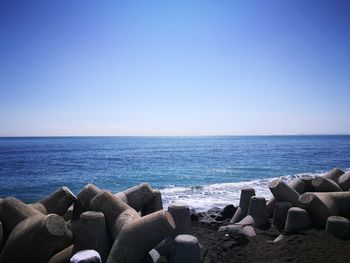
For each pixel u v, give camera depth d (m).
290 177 29.56
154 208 8.30
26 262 5.25
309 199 8.46
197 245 5.67
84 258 4.79
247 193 10.42
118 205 6.58
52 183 27.72
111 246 6.08
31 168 38.56
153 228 5.54
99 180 29.56
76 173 34.28
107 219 6.45
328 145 112.19
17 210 6.12
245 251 7.36
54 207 7.38
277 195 9.66
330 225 7.61
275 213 9.21
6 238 5.92
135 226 5.61
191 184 26.19
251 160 50.41
